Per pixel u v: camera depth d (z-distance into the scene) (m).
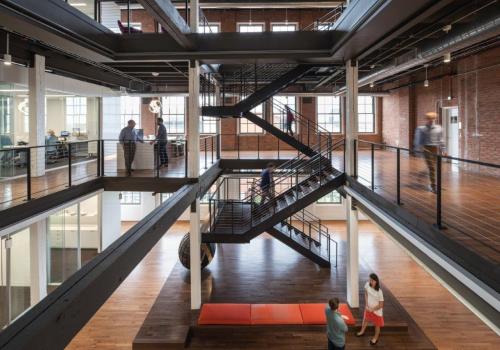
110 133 10.79
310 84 10.61
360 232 11.09
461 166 7.91
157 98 12.51
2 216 4.16
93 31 4.82
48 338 1.49
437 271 3.20
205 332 5.72
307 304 6.29
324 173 6.95
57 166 8.25
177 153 9.70
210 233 6.61
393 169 6.89
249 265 8.44
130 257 2.53
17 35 5.66
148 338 5.41
